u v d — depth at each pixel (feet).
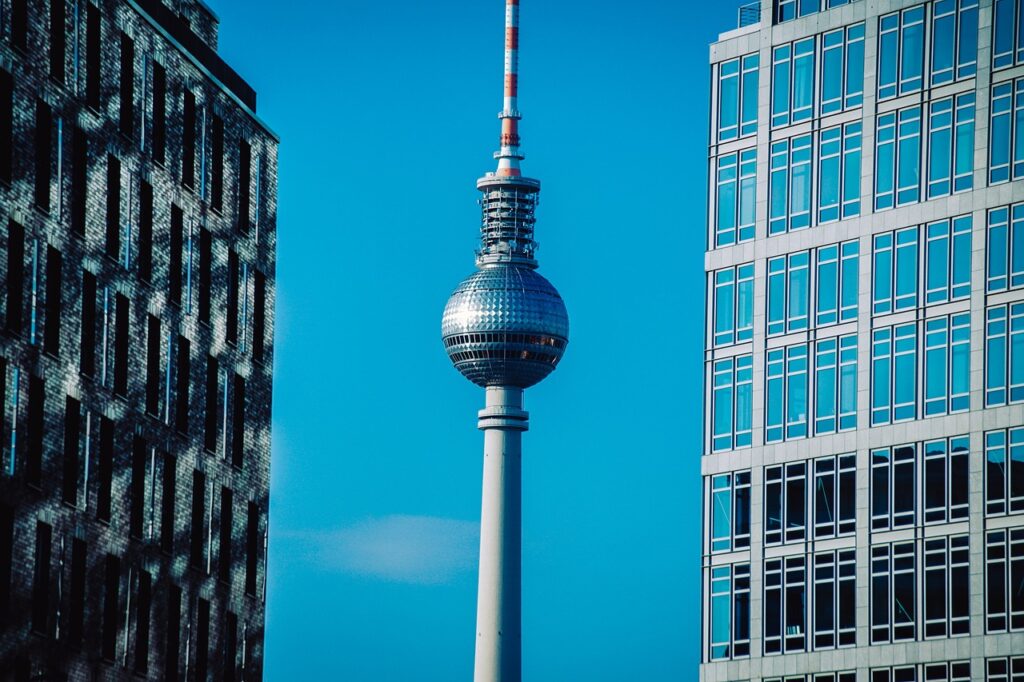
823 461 375.66
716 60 404.98
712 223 400.47
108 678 307.58
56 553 294.25
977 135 364.17
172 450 332.39
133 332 320.09
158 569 325.62
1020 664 345.31
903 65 375.66
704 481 393.50
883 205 374.22
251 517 365.20
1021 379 352.49
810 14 390.21
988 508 352.69
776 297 387.75
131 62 323.57
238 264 362.74
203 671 341.82
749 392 388.98
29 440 288.30
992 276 358.64
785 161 390.21
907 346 367.66
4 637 279.08
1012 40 362.33
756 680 378.73
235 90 382.01
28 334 288.30
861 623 365.81
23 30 289.94
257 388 369.09
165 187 334.03
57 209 297.74
